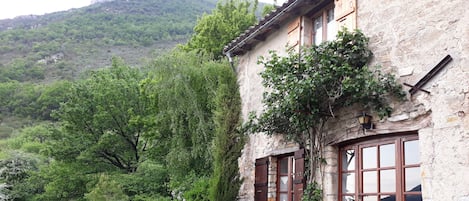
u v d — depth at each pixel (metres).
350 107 5.40
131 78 18.25
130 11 77.31
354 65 5.27
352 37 5.27
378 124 4.92
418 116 4.45
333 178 5.55
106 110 16.55
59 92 40.31
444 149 4.09
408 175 4.57
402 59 4.78
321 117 5.65
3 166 18.91
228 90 8.00
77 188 15.91
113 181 12.14
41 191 17.72
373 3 5.34
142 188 13.84
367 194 5.04
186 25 65.50
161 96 10.34
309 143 5.92
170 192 12.97
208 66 10.31
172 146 10.61
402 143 4.68
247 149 8.18
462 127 3.97
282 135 6.91
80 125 16.64
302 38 6.80
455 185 3.92
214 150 8.09
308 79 5.21
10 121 38.16
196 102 10.12
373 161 5.05
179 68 10.32
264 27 7.54
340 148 5.67
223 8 15.27
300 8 6.81
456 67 4.14
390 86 4.71
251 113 6.76
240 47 8.59
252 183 7.80
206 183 9.13
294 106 5.45
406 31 4.80
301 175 6.01
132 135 16.94
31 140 30.39
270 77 6.02
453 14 4.30
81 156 15.94
